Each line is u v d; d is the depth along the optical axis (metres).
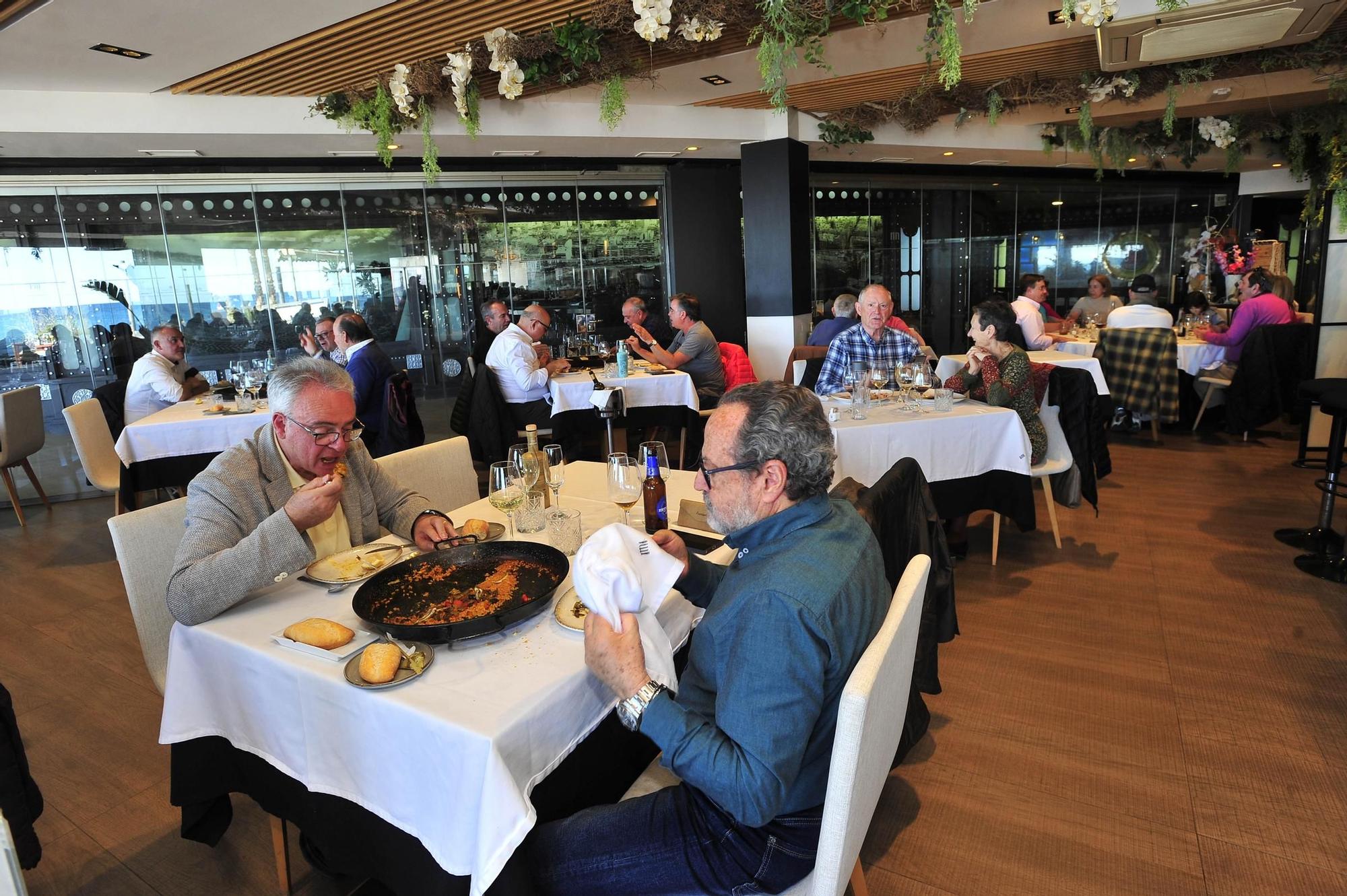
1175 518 4.17
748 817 1.06
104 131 4.84
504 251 7.02
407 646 1.32
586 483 2.48
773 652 1.07
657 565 1.28
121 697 2.76
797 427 1.21
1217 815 1.94
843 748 1.00
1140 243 10.10
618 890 1.23
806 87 5.60
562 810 1.37
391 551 1.78
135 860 1.94
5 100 4.62
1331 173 5.45
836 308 5.54
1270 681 2.52
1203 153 8.20
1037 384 3.58
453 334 7.05
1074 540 3.93
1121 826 1.92
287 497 1.77
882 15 3.73
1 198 5.55
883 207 8.55
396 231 6.71
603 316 7.38
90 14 3.47
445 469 2.61
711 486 1.27
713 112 6.21
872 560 1.22
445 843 1.16
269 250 6.38
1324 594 3.13
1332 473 3.60
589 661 1.22
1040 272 9.66
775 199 6.43
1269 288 6.03
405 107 4.70
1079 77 5.57
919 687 2.02
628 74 4.83
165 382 4.88
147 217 5.98
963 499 3.33
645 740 1.63
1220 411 6.72
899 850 1.88
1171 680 2.56
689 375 5.30
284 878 1.79
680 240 7.36
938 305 9.15
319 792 1.34
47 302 5.77
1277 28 4.17
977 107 6.05
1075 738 2.28
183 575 1.47
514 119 5.70
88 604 3.62
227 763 1.52
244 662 1.38
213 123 5.06
